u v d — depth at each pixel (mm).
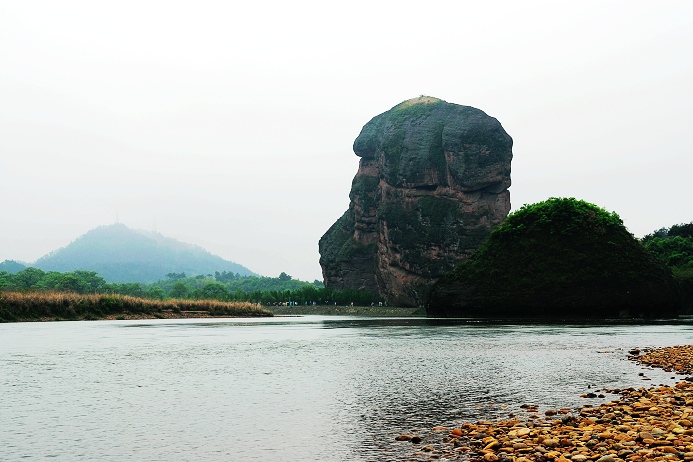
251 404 18141
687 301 122375
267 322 84438
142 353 33656
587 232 95500
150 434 14375
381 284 190625
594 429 13523
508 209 186625
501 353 33312
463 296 95938
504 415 16156
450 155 186125
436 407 17469
